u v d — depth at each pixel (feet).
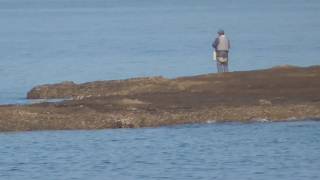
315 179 286.25
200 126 370.12
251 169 300.61
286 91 428.15
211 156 319.68
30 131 364.17
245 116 379.76
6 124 366.43
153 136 352.90
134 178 289.94
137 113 380.99
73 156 321.52
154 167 304.50
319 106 389.60
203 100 411.95
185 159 315.99
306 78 453.99
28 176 294.05
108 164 309.42
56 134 358.23
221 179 286.87
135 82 459.32
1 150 331.57
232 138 348.59
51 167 305.73
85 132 361.71
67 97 466.29
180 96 422.00
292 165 305.32
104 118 372.99
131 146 337.11
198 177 290.15
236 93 425.69
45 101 451.94
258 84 444.96
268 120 378.32
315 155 319.47
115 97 421.18
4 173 298.15
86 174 296.10
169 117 376.48
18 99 483.10
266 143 339.77
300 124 371.15
